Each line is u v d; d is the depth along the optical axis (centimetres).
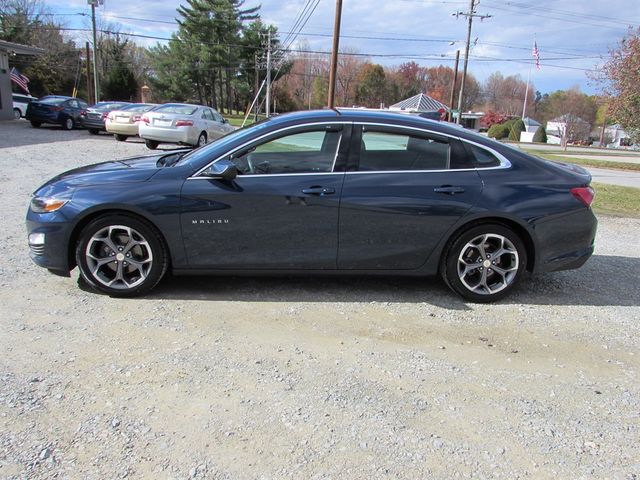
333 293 443
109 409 266
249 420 263
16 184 877
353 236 412
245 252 409
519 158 433
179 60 6156
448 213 414
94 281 407
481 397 294
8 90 2544
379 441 251
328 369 317
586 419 277
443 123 445
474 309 424
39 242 402
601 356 352
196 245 405
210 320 378
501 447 251
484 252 429
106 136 2098
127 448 238
